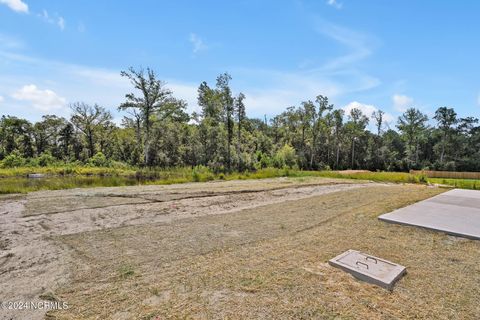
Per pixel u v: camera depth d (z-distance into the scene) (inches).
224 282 96.9
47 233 162.4
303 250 128.3
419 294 89.0
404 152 1544.0
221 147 986.1
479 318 75.9
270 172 651.5
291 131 1462.8
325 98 1326.3
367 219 182.5
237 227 172.4
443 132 1540.4
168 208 240.2
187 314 77.7
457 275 102.7
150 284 96.4
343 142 1460.4
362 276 99.1
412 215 185.3
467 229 151.4
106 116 1277.1
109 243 142.5
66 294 90.4
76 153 1283.2
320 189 377.7
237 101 888.3
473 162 1379.2
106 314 78.3
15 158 916.0
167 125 1075.3
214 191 354.9
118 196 307.6
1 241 147.7
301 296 87.0
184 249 132.1
